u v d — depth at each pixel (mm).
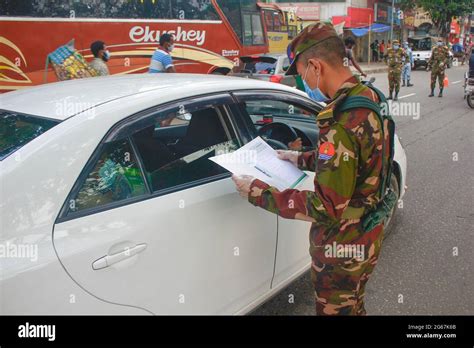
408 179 5297
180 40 9625
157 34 9148
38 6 7473
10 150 1543
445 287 3002
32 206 1430
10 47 7324
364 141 1514
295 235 2459
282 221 2324
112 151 1671
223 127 2172
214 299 1983
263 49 11891
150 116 1830
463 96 12727
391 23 28562
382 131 1554
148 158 1822
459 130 8320
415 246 3582
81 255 1472
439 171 5633
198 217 1863
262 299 2322
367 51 29094
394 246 3584
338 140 1509
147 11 8898
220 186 2006
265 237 2215
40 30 7535
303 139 2920
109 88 2025
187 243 1816
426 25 33812
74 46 7941
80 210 1535
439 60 12680
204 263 1902
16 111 1821
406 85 15992
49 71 7688
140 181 1751
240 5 10969
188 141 2037
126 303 1609
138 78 2316
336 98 1540
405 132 8125
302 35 1609
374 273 3176
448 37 30125
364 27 26234
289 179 1878
